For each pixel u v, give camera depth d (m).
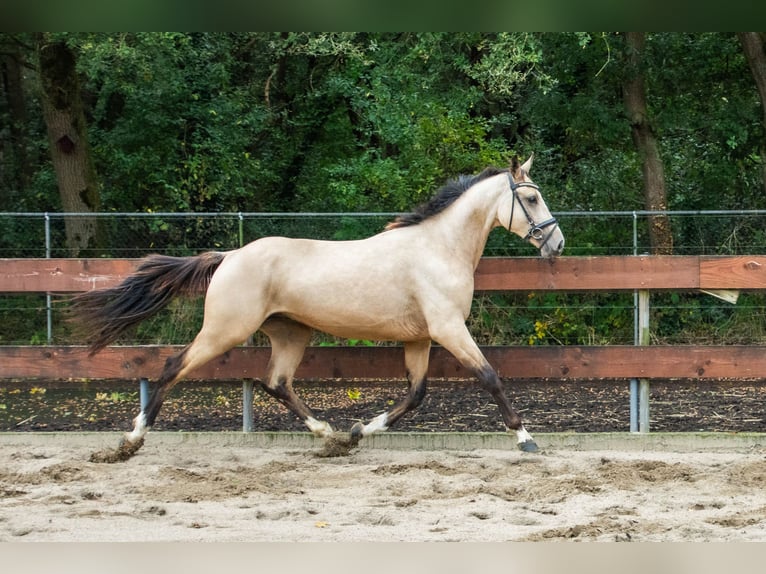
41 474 7.96
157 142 18.91
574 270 9.57
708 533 6.15
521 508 6.90
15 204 20.42
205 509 6.88
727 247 15.91
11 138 21.59
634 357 9.44
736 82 19.30
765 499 7.13
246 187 19.77
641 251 17.73
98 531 6.22
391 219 15.31
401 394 12.25
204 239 15.84
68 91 17.53
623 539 6.00
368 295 8.59
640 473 7.98
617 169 18.86
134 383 11.38
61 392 12.33
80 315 8.73
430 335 8.68
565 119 18.55
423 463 8.41
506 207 8.73
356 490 7.53
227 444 9.34
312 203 20.91
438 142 16.70
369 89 18.41
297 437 9.33
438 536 6.10
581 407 11.39
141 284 8.76
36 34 17.14
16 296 14.63
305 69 21.73
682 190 19.59
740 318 14.42
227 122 19.17
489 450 9.12
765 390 12.40
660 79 19.02
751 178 19.62
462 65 16.95
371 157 18.47
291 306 8.66
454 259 8.71
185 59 18.88
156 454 8.94
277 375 9.09
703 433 9.18
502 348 9.50
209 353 8.58
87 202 17.75
